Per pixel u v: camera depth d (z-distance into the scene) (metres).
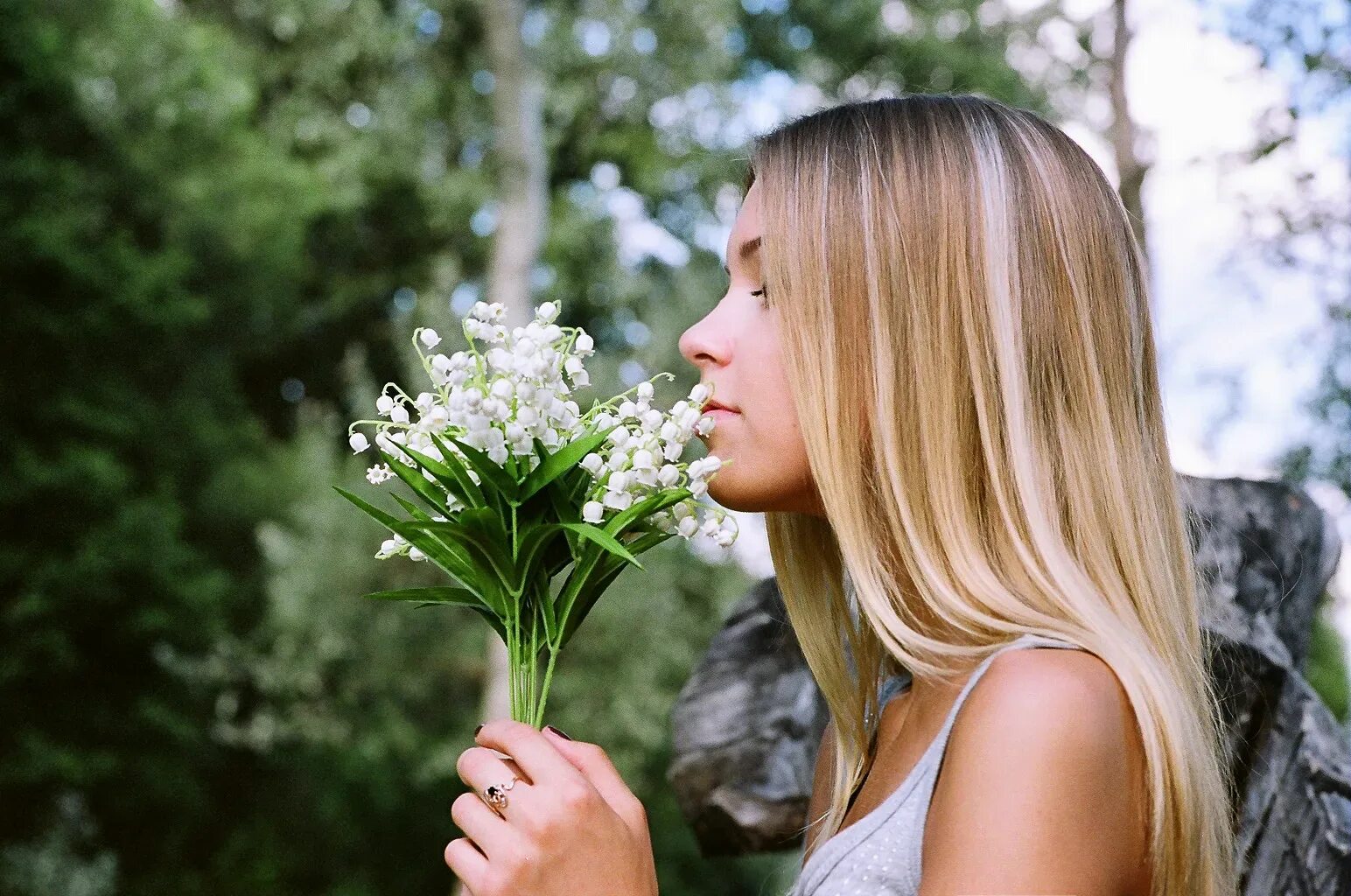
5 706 9.95
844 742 1.31
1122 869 0.92
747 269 1.24
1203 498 2.32
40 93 10.78
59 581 9.81
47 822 10.32
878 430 1.10
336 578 11.66
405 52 14.23
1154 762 0.93
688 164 14.91
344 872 12.38
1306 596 2.38
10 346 10.29
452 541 1.21
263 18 15.11
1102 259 1.15
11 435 10.05
